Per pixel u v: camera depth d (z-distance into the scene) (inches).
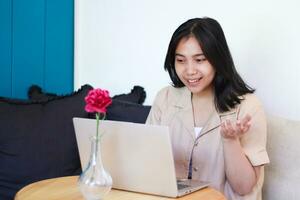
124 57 88.3
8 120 67.0
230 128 49.2
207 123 58.5
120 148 47.2
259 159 53.7
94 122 48.4
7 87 80.0
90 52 93.1
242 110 57.1
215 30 54.6
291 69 68.2
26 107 70.1
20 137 66.5
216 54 54.5
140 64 86.0
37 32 85.4
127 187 49.2
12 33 80.0
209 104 60.3
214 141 57.6
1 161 65.1
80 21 94.0
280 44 68.9
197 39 53.8
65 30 92.3
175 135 60.7
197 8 77.4
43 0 86.2
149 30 84.1
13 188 64.7
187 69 55.4
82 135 50.3
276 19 68.9
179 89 63.6
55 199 47.3
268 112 71.1
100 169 44.7
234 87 57.6
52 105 72.6
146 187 47.9
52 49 89.3
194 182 53.3
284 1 67.9
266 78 70.8
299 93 67.7
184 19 79.1
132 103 79.7
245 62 72.7
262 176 57.2
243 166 52.2
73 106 73.8
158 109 64.5
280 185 58.9
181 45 55.1
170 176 45.7
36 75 86.0
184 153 59.1
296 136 59.1
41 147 67.6
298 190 56.7
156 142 44.4
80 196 48.5
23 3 81.8
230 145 51.3
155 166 45.9
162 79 83.2
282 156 59.5
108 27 90.0
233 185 54.4
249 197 55.2
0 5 77.3
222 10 74.4
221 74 56.2
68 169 69.7
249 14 71.6
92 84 93.5
